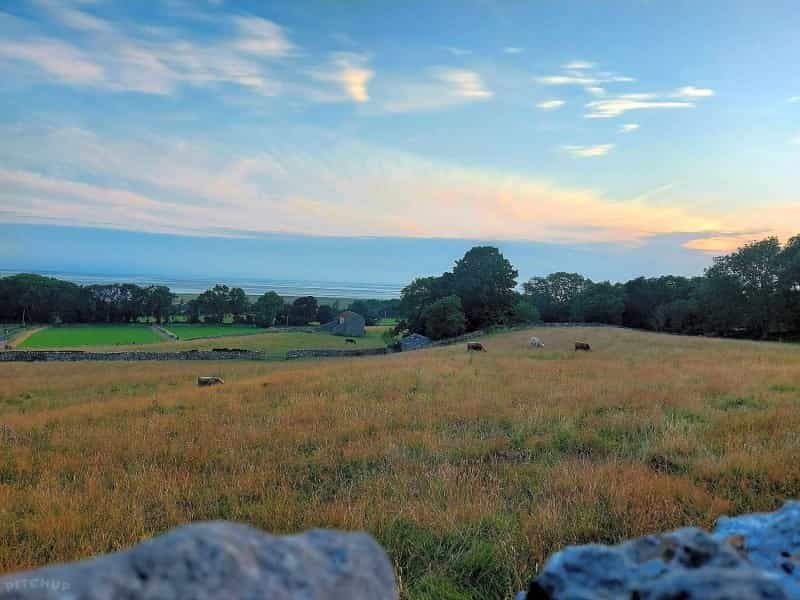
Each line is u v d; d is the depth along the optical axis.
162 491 6.57
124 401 15.56
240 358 46.81
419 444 8.68
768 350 27.77
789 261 59.91
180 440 9.55
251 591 1.21
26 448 9.45
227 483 6.93
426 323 68.38
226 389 17.41
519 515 5.42
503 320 72.94
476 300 72.44
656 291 89.12
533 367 20.38
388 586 1.58
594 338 43.47
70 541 5.09
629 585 1.62
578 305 93.31
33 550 4.96
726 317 65.69
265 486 6.83
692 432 8.48
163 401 14.90
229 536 1.36
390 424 10.37
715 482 6.16
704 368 17.86
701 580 1.31
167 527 5.48
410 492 6.27
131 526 5.39
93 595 1.07
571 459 7.65
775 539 2.04
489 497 5.98
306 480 7.18
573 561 1.79
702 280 84.12
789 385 13.04
